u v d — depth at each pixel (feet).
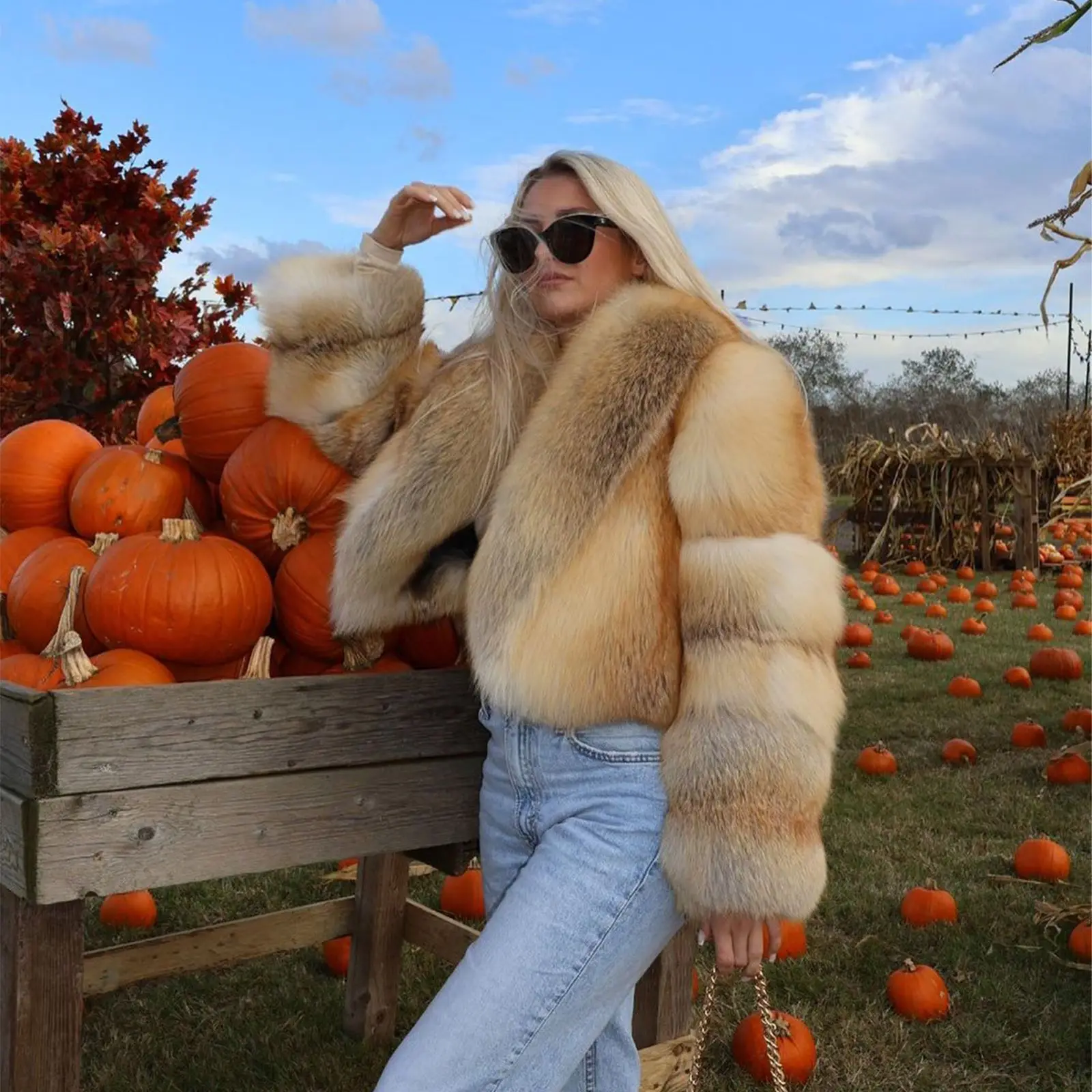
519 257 6.75
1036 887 13.83
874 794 17.47
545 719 5.84
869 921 12.85
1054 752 20.07
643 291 6.45
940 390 120.47
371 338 7.73
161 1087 9.53
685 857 5.44
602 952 5.65
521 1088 5.58
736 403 5.72
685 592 5.66
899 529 55.47
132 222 18.38
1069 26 12.00
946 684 26.48
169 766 6.05
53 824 5.65
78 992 6.02
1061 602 40.29
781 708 5.39
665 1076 7.80
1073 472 47.98
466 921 13.12
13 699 5.77
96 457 8.24
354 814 6.82
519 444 6.25
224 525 8.66
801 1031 9.98
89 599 7.13
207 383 8.13
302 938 10.14
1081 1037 10.34
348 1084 9.65
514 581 5.92
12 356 17.53
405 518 6.70
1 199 17.60
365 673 7.03
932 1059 10.11
